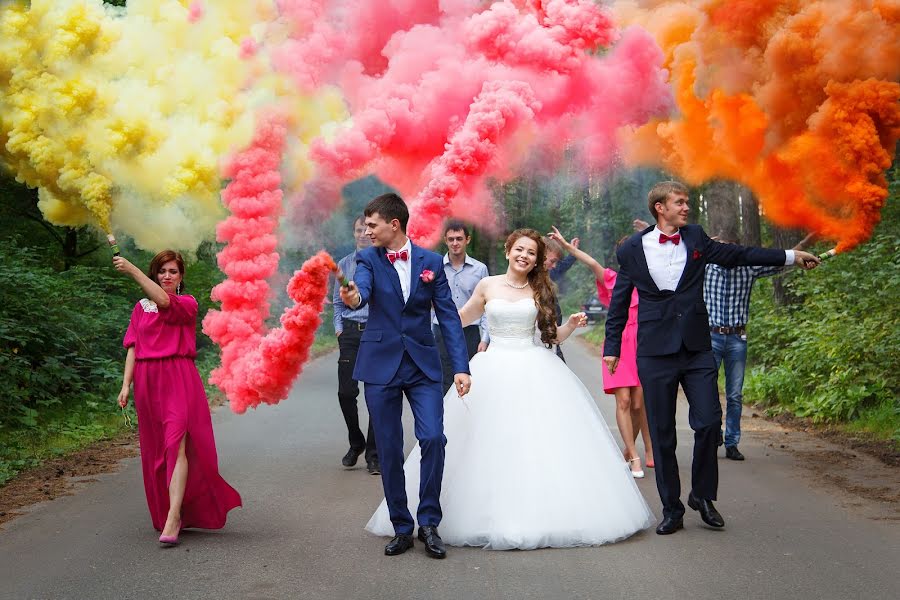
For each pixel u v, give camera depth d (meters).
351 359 8.32
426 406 5.74
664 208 6.20
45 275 12.23
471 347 8.46
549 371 6.26
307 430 10.73
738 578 4.96
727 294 8.78
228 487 6.05
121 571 5.19
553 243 8.52
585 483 5.84
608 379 8.23
